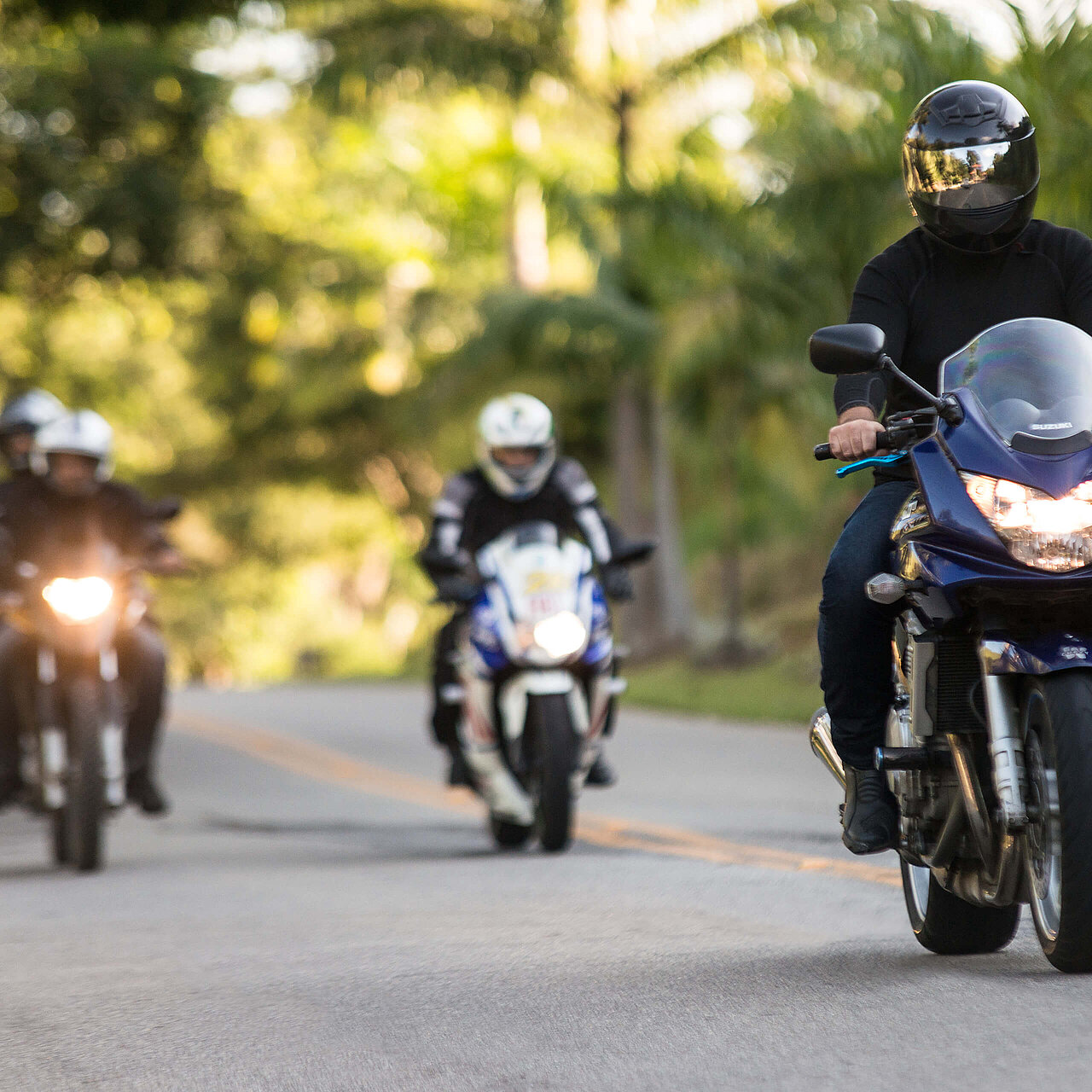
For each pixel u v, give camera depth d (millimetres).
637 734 58781
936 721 15555
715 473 101625
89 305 75688
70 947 21391
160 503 32344
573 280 112000
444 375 112375
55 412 36594
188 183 72062
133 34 67125
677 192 83312
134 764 32344
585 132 90562
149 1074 13945
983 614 15039
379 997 16578
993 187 16609
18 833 39688
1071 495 14578
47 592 30469
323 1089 13156
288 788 47188
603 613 31172
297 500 177250
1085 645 14734
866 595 16141
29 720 31453
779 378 88438
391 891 26094
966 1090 11797
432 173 118000
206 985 17781
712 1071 12883
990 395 15547
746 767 46406
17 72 67000
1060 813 14555
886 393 17344
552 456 32625
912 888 18125
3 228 67000
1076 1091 11562
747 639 94625
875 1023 14047
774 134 70562
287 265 122875
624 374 98500
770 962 17359
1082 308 17000
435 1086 12992
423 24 85438
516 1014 15375
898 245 17641
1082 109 52594
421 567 31609
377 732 67188
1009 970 16234
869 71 65438
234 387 147625
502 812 31484
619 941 19594
